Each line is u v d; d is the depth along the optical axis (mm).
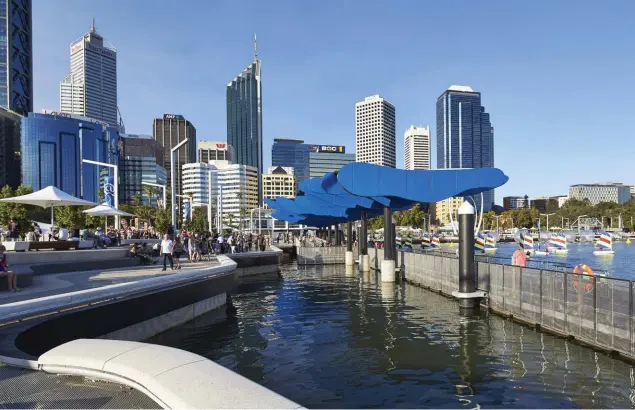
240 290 27859
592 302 12828
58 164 173500
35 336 8922
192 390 4379
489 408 8750
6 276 12945
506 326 15875
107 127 189250
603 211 152125
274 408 3961
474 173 24078
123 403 4754
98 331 11352
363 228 39719
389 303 21641
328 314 18984
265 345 13766
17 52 198125
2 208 53781
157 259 26547
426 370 11094
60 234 25312
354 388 9914
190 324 16859
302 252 49438
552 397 9227
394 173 24312
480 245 44156
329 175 30703
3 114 166750
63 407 4703
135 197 96312
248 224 147750
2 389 5266
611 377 10344
